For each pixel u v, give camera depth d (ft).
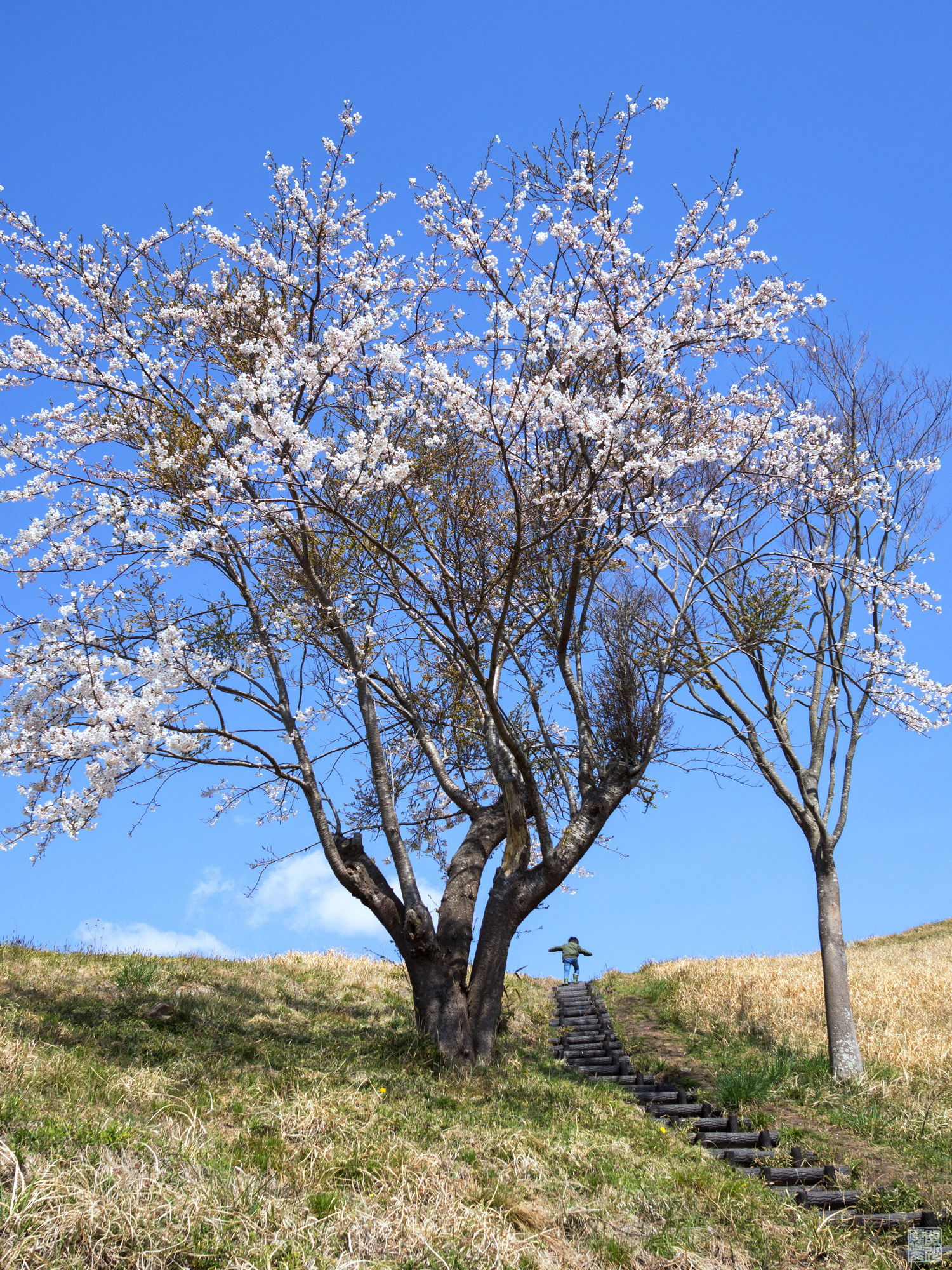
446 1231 17.07
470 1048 31.96
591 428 28.02
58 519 28.63
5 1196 14.20
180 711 27.91
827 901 39.14
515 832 34.86
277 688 33.60
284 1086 23.43
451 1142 21.77
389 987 46.70
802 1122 31.42
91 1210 14.15
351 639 33.65
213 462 26.13
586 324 31.48
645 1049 42.78
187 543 27.35
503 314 28.07
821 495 37.52
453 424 31.76
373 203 32.22
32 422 30.32
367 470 26.53
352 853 34.06
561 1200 20.08
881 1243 22.86
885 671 39.83
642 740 36.11
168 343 31.63
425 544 31.04
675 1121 30.42
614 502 33.04
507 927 34.17
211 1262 14.17
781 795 41.42
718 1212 22.16
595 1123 27.27
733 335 32.27
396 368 27.76
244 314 30.63
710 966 60.03
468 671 36.32
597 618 39.55
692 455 28.25
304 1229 15.83
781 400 37.01
